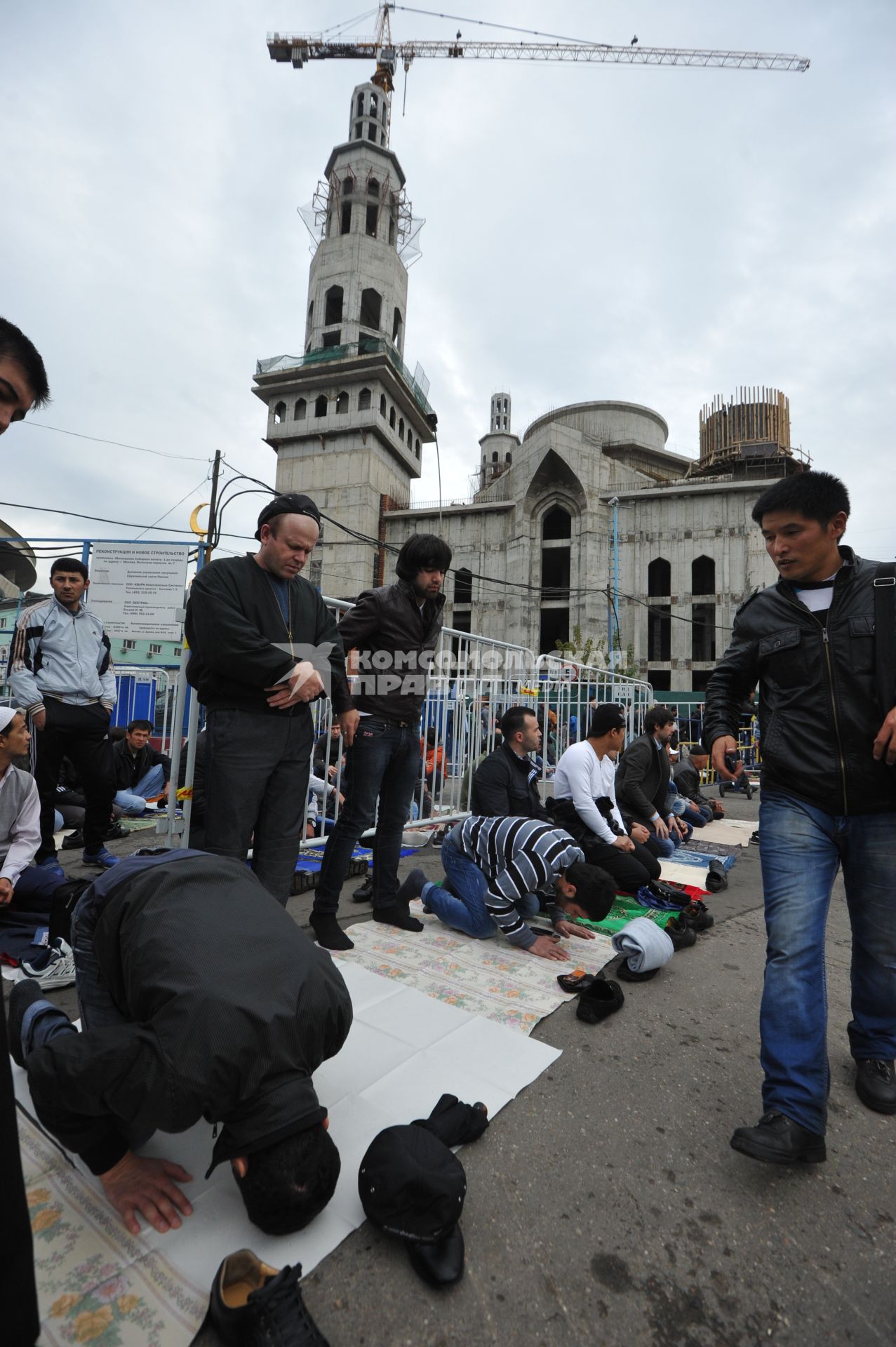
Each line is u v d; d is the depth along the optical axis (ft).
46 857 13.88
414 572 10.62
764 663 6.86
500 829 10.44
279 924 5.27
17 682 13.17
